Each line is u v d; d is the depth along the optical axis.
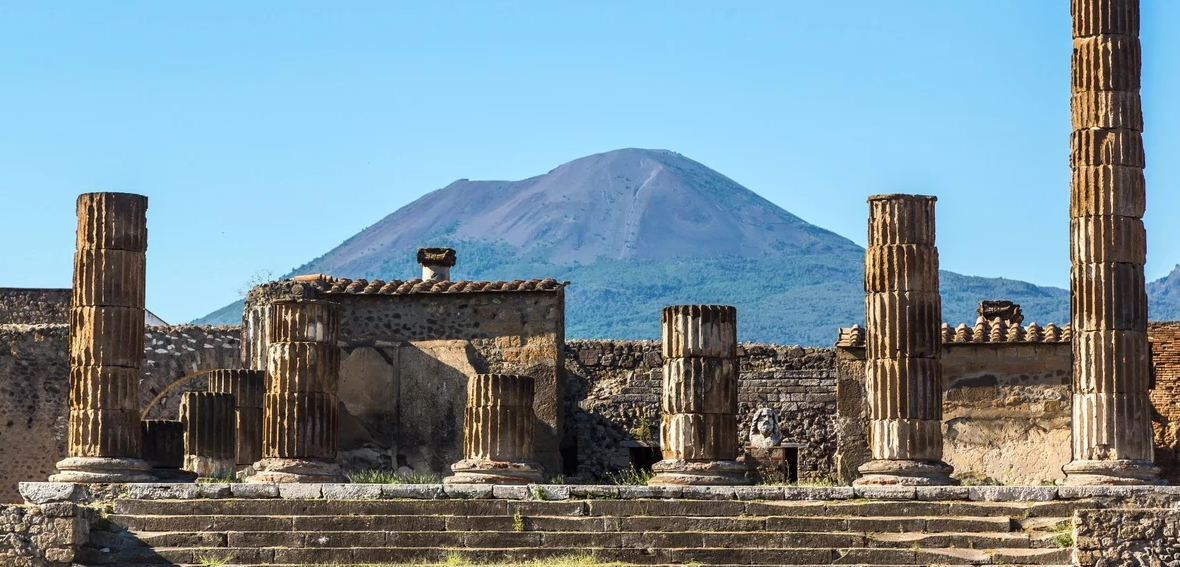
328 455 40.12
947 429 47.44
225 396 44.22
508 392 40.44
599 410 51.28
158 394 51.88
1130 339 38.06
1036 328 47.53
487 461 40.06
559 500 36.59
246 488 37.12
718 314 39.56
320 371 40.16
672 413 39.41
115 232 40.00
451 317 49.16
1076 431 38.28
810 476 50.59
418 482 44.91
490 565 34.66
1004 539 34.84
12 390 51.34
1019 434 47.12
